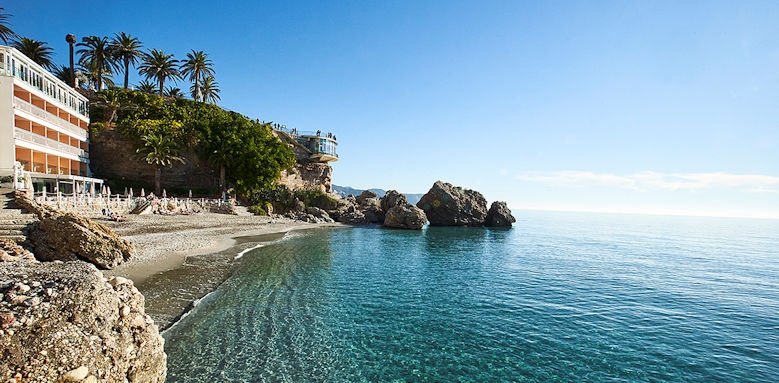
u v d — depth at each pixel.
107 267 18.11
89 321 6.28
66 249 17.44
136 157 51.94
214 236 34.09
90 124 52.91
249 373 10.05
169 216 41.69
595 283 24.11
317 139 84.00
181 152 55.78
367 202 75.19
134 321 7.27
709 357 12.84
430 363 11.48
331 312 15.65
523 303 18.59
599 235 72.94
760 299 21.45
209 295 15.95
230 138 56.25
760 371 11.86
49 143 40.28
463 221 70.81
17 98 35.47
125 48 59.44
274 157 60.88
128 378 6.68
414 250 36.78
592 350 13.03
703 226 153.75
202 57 70.38
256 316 14.33
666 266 33.12
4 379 5.06
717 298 21.31
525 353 12.54
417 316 15.86
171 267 20.14
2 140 33.81
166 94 74.06
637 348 13.39
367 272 24.38
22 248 16.11
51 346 5.62
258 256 26.52
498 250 39.75
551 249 42.81
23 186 30.38
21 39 53.09
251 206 57.97
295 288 18.88
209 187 60.81
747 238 81.19
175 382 9.24
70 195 33.81
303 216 60.47
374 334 13.57
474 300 18.78
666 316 17.42
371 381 10.20
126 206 39.31
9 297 5.93
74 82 58.25
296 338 12.65
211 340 11.84
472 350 12.59
